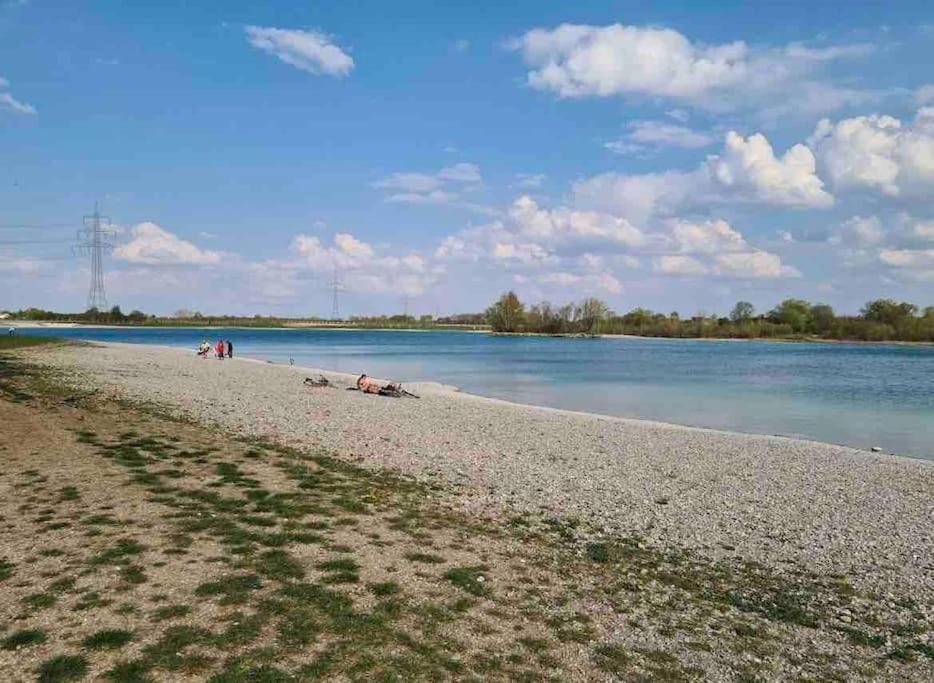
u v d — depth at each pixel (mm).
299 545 10617
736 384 51125
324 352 95500
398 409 30234
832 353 112375
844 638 8906
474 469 17969
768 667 7930
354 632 7824
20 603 7996
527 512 14062
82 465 14984
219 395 31578
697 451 22297
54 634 7297
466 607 8852
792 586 10719
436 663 7309
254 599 8469
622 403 38562
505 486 16234
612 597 9750
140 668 6684
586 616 8969
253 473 15438
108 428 20062
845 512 15156
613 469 18938
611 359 86438
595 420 29297
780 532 13508
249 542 10539
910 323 149375
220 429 21641
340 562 9969
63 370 39938
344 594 8859
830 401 40250
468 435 23594
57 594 8266
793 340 169875
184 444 18484
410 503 13992
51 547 9844
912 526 14133
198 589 8625
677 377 57750
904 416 33875
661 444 23453
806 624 9305
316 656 7199
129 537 10398
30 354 54125
